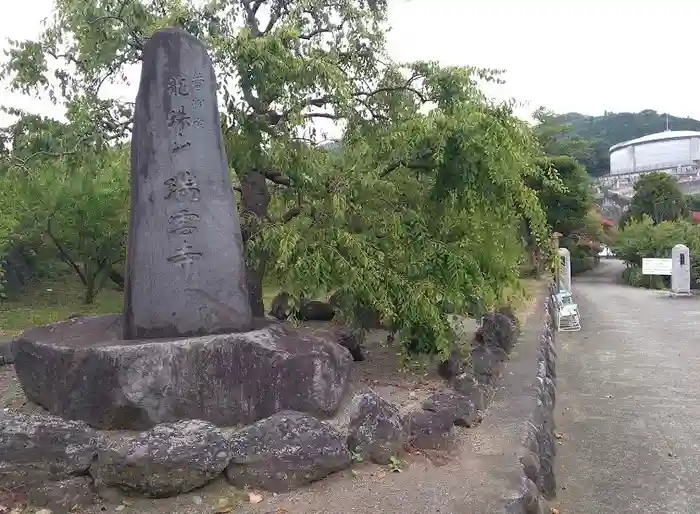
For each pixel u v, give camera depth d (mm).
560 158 23906
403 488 3682
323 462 3723
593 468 5602
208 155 4676
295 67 5383
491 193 6156
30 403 4773
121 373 4082
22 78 6406
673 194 36281
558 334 13398
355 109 6699
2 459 3348
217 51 5355
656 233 27797
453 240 6543
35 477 3357
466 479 3838
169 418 4090
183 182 4578
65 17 6293
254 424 3834
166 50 4660
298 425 3799
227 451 3611
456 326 6531
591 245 33000
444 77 6285
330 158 6289
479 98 6152
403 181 6445
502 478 3857
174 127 4613
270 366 4188
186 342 4164
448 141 5840
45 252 18031
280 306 9086
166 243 4539
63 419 3752
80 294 18562
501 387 6195
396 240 6051
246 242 5871
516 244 7309
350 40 7402
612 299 21234
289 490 3602
